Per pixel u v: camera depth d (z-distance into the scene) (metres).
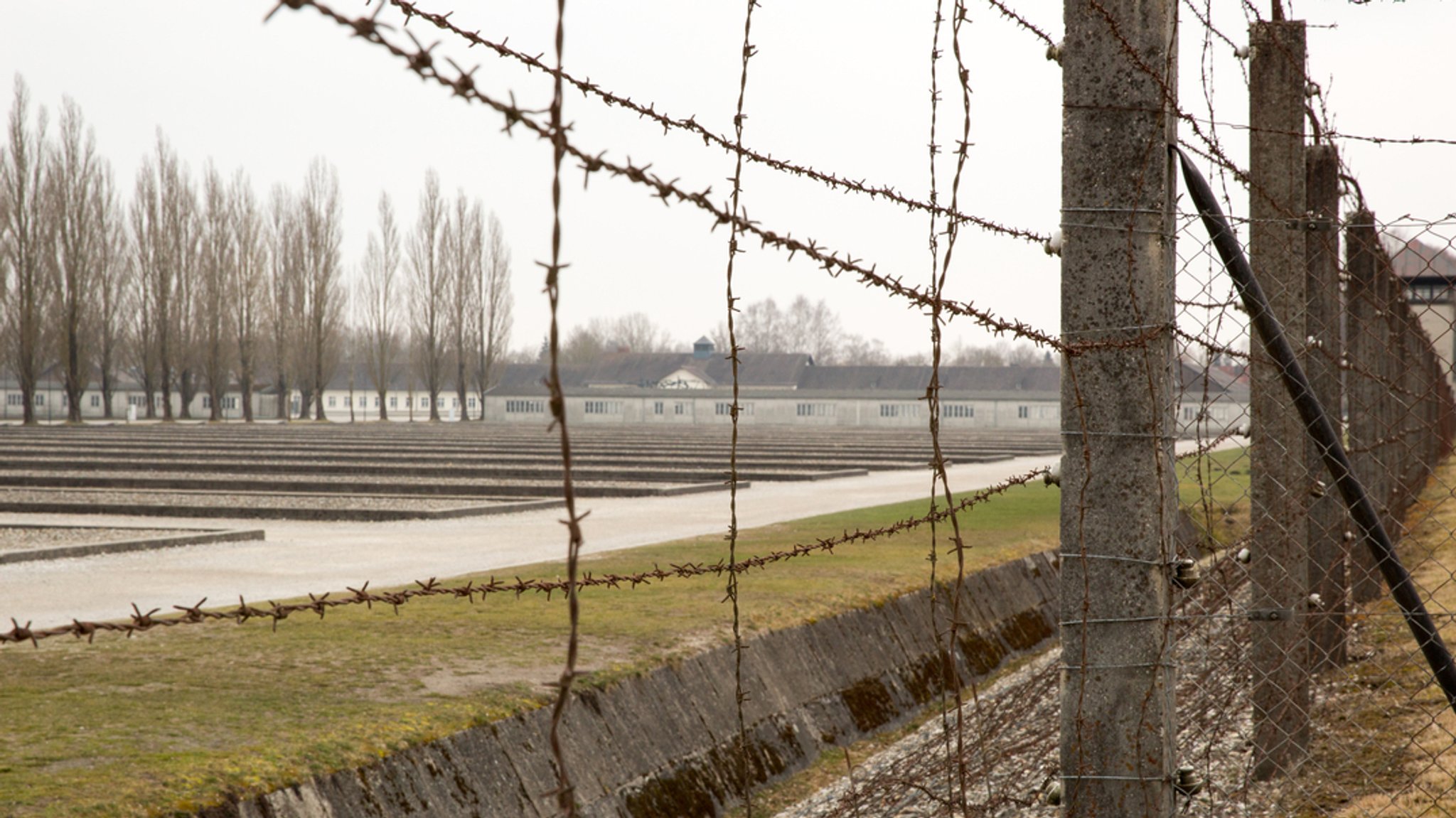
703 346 120.00
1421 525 16.38
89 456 39.34
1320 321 8.08
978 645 12.32
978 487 29.69
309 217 91.06
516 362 128.62
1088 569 3.66
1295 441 6.41
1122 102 3.62
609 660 7.98
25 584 13.89
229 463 36.62
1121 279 3.63
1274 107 6.52
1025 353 134.38
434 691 6.98
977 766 6.84
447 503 24.20
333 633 8.83
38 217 73.19
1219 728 6.80
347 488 28.05
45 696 6.73
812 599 10.66
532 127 1.73
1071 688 3.71
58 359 76.31
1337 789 6.47
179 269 84.31
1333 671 8.59
